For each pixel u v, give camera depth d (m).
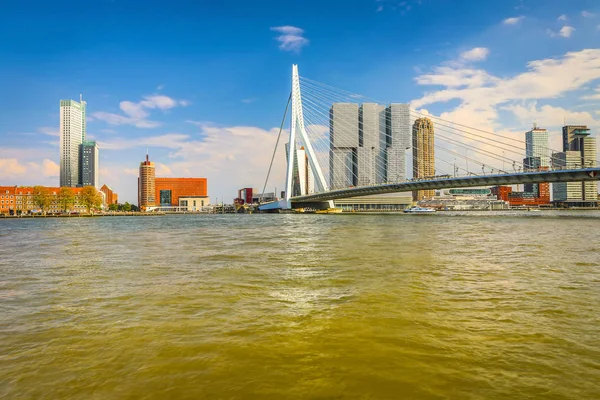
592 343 8.50
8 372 7.45
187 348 8.44
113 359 7.96
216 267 19.45
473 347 8.32
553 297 12.53
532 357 7.79
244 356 7.96
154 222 100.00
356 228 53.06
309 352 8.12
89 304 12.41
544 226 55.25
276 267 19.16
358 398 6.30
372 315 10.67
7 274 18.48
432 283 14.80
